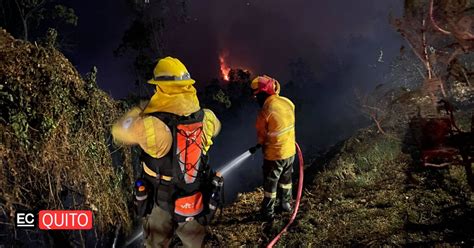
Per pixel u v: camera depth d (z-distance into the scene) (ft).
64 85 12.06
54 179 11.99
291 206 17.69
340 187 18.40
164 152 8.56
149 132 8.31
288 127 15.30
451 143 13.19
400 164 18.81
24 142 11.07
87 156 12.99
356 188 17.97
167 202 8.89
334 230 15.19
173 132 8.54
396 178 17.84
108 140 14.62
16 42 11.43
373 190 17.47
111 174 14.16
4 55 10.93
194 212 9.02
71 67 12.66
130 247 15.80
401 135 20.42
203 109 9.19
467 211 14.37
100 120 13.75
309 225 15.75
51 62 11.73
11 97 10.76
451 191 15.75
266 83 15.15
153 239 9.76
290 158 15.80
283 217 16.78
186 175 8.79
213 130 9.38
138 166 17.04
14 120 10.83
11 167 10.85
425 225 14.25
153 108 8.57
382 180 18.06
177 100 8.59
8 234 13.50
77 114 12.64
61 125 11.98
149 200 8.95
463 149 12.64
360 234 14.61
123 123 8.63
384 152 19.85
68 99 12.25
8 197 10.80
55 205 11.94
